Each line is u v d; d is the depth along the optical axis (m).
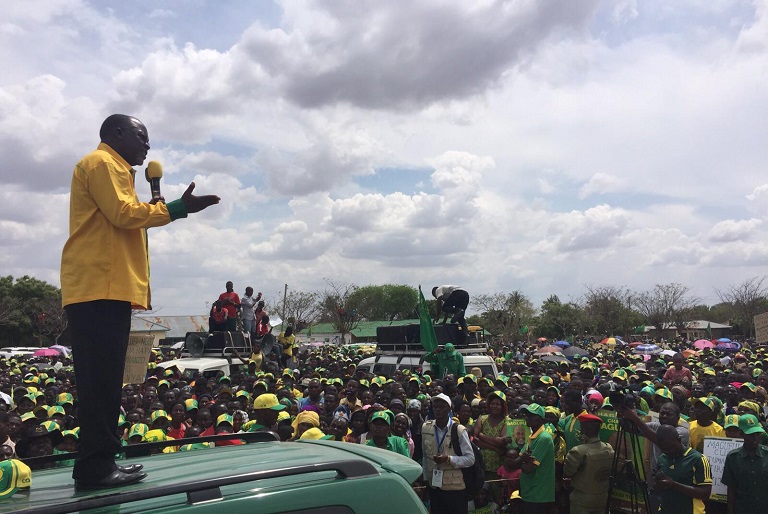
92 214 2.36
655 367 16.73
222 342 15.78
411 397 10.41
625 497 5.91
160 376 13.34
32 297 50.19
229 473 2.22
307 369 17.50
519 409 7.29
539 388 10.01
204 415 8.05
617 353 27.64
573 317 54.72
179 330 56.22
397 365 14.32
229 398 10.36
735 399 9.91
